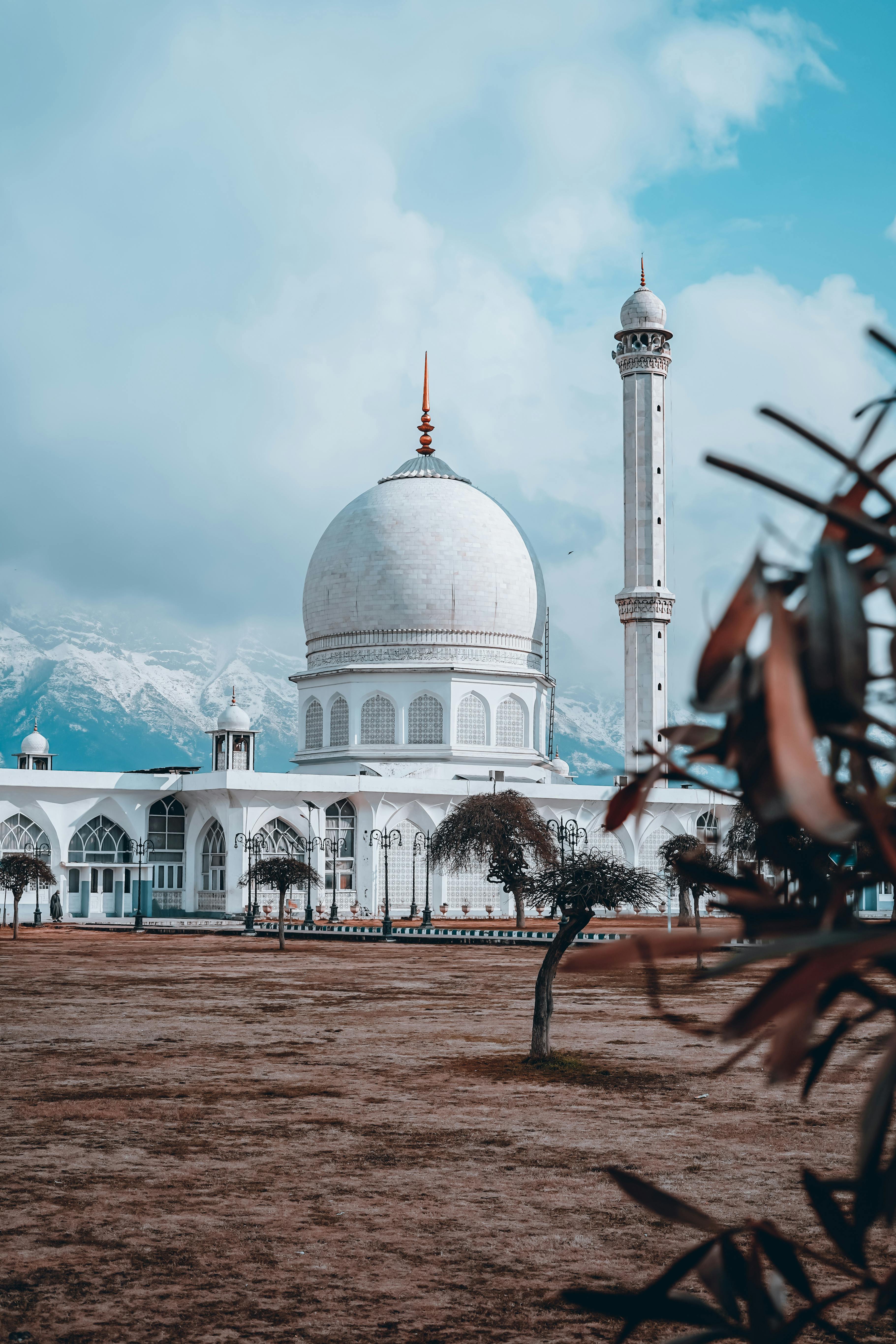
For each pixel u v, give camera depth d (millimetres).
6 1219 15836
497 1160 19094
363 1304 12844
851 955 3543
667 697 119500
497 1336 11984
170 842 120938
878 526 4062
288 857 113250
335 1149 19875
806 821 3486
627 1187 4727
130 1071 27391
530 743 126750
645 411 120125
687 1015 37312
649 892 35344
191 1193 17172
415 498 129000
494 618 126688
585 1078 26453
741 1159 19156
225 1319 12422
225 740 126438
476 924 103000
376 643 126312
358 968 57969
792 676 3625
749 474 4098
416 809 119812
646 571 119438
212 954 67562
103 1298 13000
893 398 4285
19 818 113812
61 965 58844
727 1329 4730
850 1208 16109
